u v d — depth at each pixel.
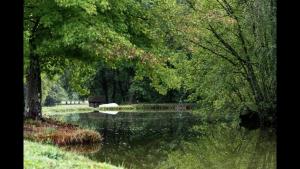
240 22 31.61
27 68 28.20
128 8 28.95
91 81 78.06
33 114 27.31
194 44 34.12
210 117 46.41
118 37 25.41
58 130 24.08
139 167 18.16
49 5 25.27
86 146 23.64
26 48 24.47
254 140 27.12
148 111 60.97
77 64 31.05
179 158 20.86
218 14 31.84
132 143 25.95
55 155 14.12
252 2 28.77
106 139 27.55
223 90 34.91
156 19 30.20
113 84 78.81
